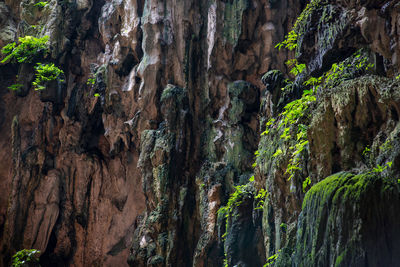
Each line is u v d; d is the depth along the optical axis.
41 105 14.16
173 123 11.06
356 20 5.91
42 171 13.72
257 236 8.05
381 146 4.71
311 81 6.95
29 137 14.26
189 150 11.05
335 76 6.24
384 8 5.44
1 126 14.66
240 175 10.27
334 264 4.18
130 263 10.95
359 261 3.99
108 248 13.20
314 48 6.80
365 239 4.02
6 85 14.74
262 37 11.10
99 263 13.20
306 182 5.62
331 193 4.40
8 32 14.60
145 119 11.74
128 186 13.30
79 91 13.93
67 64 14.01
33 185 13.64
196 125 11.32
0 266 13.24
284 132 6.57
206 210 9.98
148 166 11.11
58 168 13.73
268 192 7.07
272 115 7.97
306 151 5.89
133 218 13.22
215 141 10.88
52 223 13.48
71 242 13.46
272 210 7.09
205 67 11.45
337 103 5.21
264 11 11.16
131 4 12.60
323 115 5.34
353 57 6.40
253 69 11.13
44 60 13.75
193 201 10.83
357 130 5.11
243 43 11.16
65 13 13.95
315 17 6.64
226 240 8.37
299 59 7.10
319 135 5.36
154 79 11.58
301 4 11.16
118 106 12.68
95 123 13.80
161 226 10.49
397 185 4.13
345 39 6.18
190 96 11.40
